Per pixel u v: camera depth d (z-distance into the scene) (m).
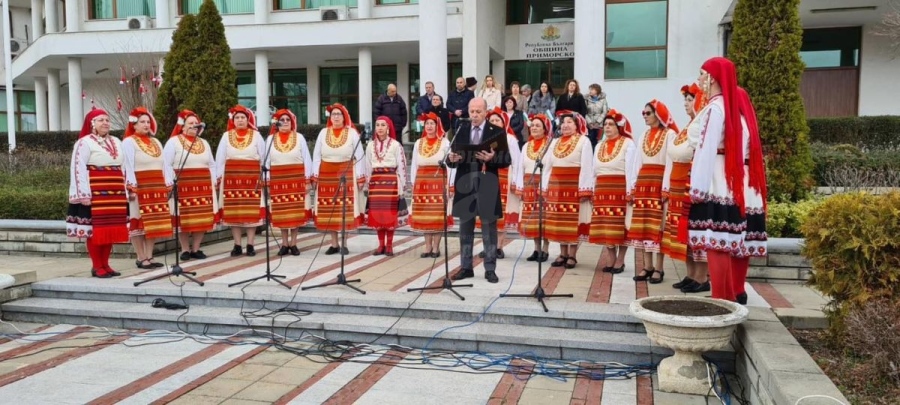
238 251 7.75
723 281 4.60
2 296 5.98
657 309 4.21
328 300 5.54
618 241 6.34
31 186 10.41
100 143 6.34
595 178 6.46
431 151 7.27
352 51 18.67
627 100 14.21
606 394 4.14
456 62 19.55
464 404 3.99
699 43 13.79
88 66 21.06
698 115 4.78
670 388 4.17
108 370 4.61
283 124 7.54
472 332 4.95
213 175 7.53
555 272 6.61
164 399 4.06
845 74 14.66
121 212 6.44
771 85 7.16
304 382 4.37
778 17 7.13
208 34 9.89
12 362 4.79
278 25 17.84
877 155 10.41
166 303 5.80
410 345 5.08
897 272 3.80
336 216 7.57
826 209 4.20
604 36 14.20
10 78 15.77
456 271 6.69
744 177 4.62
